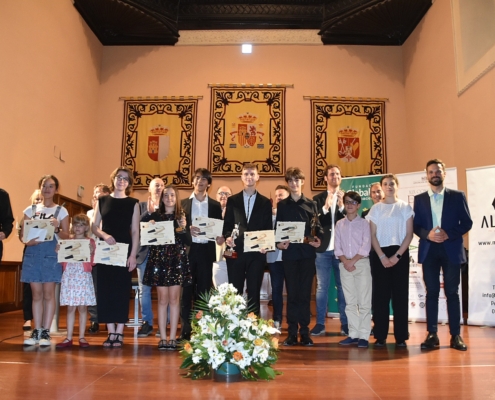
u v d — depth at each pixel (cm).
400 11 909
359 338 398
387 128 986
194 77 1002
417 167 928
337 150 973
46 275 388
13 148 657
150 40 1009
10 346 381
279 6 995
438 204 412
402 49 1004
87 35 937
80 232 399
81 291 381
